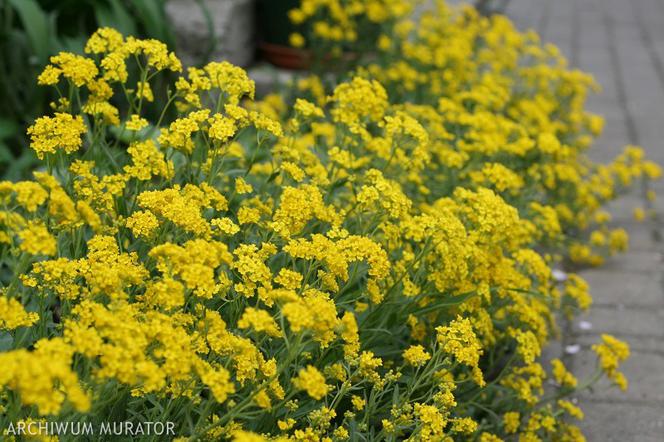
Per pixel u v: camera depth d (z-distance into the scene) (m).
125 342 1.82
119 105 5.04
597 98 7.66
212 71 2.91
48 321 2.44
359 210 2.89
